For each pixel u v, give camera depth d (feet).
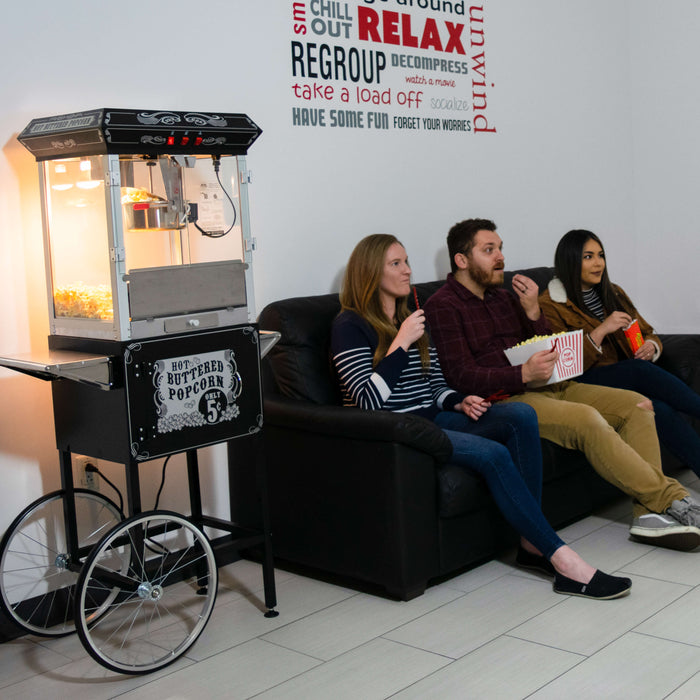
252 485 9.63
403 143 11.83
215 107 9.79
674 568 8.84
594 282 11.25
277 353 9.59
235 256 8.13
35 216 8.49
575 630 7.56
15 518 8.23
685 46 14.71
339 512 8.66
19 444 8.44
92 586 8.64
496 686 6.68
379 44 11.47
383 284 9.35
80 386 7.75
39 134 7.55
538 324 10.61
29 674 7.44
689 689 6.45
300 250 10.69
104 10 8.85
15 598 8.31
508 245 13.42
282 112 10.42
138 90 9.15
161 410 7.43
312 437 8.83
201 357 7.68
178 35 9.45
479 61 12.86
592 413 9.41
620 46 15.19
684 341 12.13
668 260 15.29
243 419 8.04
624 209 15.42
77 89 8.69
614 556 9.25
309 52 10.66
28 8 8.31
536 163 13.79
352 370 9.02
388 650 7.40
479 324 10.11
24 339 8.49
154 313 7.39
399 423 8.03
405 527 8.18
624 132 15.34
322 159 10.86
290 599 8.69
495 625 7.76
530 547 8.95
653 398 10.75
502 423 8.96
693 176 14.85
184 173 7.65
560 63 14.12
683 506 9.20
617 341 11.35
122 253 7.17
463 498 8.48
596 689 6.54
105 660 7.04
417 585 8.34
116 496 9.09
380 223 11.59
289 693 6.78
